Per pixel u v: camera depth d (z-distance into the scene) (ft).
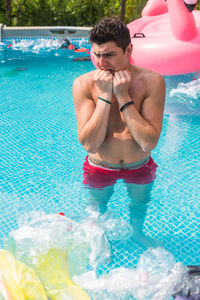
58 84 16.34
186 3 13.74
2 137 12.52
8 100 15.02
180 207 9.26
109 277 7.27
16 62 18.84
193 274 7.12
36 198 9.70
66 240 8.07
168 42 14.47
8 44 20.38
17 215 9.09
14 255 7.71
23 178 10.51
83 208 9.22
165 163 10.92
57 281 7.20
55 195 9.77
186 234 8.45
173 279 7.00
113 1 23.31
